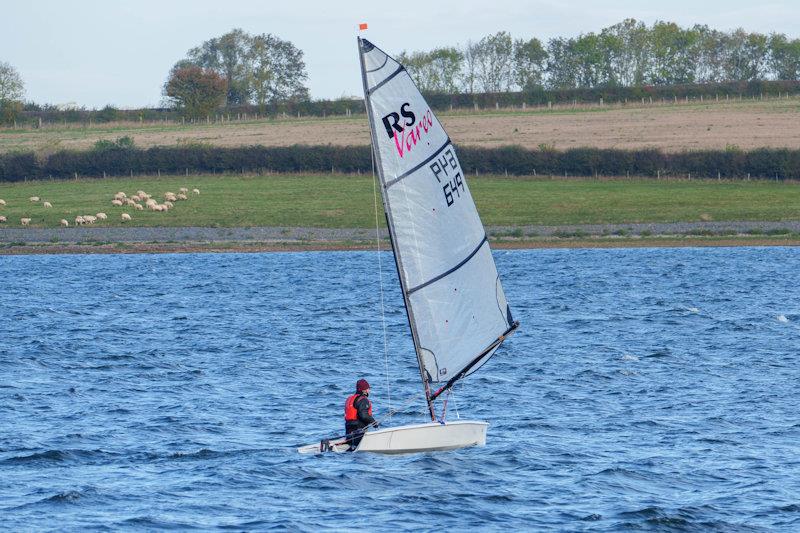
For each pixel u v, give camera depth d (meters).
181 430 112.25
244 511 82.06
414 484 89.75
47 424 114.50
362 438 98.88
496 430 113.19
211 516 80.81
